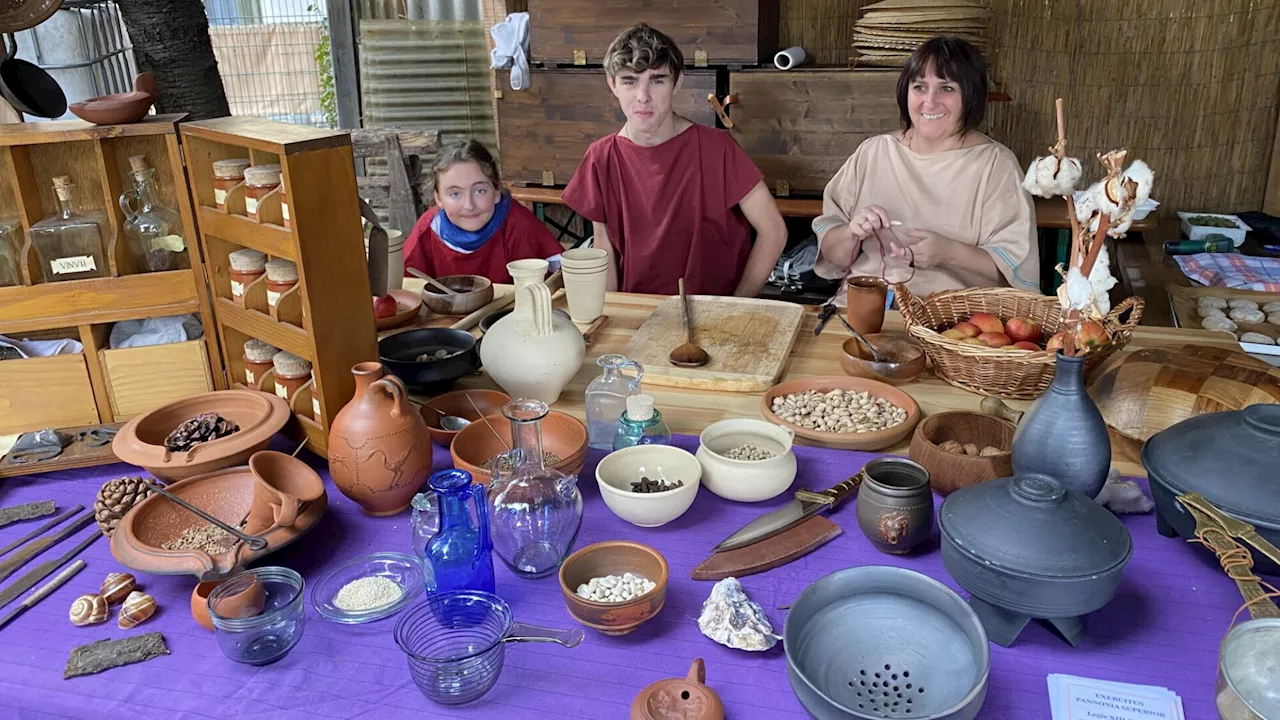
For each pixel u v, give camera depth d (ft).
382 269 5.41
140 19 9.41
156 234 5.42
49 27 10.32
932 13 10.85
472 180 9.20
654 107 9.22
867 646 3.63
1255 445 3.98
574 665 3.72
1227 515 3.80
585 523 4.69
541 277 5.77
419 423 4.73
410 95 14.87
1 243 5.28
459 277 7.92
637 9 11.44
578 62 11.89
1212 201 12.92
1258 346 8.41
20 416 5.47
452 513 3.94
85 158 5.50
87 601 4.02
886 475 4.50
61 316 5.31
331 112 17.10
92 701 3.58
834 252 9.22
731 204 9.86
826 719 3.23
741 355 6.35
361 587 4.17
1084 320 4.24
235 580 3.84
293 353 5.07
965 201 8.88
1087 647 3.76
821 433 5.24
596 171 9.94
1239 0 11.86
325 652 3.83
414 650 3.68
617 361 5.39
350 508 4.89
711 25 11.30
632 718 3.35
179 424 5.22
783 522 4.50
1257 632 3.23
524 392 5.65
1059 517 3.63
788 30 13.42
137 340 5.61
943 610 3.66
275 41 16.71
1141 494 4.65
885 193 9.25
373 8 14.65
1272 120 12.43
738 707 3.48
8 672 3.73
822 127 11.32
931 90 8.61
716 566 4.25
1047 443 4.18
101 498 4.54
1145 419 4.91
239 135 4.82
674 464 4.83
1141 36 12.32
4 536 4.66
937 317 6.70
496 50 11.98
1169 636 3.83
